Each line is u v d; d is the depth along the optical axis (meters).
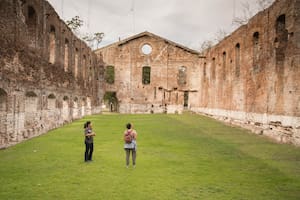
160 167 10.62
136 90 46.19
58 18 22.75
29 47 16.97
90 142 11.42
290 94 16.86
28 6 17.14
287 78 17.20
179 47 46.66
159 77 46.50
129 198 7.49
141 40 46.72
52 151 13.31
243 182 8.98
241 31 25.19
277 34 18.80
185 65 46.50
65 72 25.19
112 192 7.91
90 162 11.25
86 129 11.48
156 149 14.12
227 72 29.30
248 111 23.34
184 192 8.01
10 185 8.37
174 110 46.06
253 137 18.73
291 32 16.83
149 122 28.50
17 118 15.38
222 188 8.40
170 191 8.06
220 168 10.65
